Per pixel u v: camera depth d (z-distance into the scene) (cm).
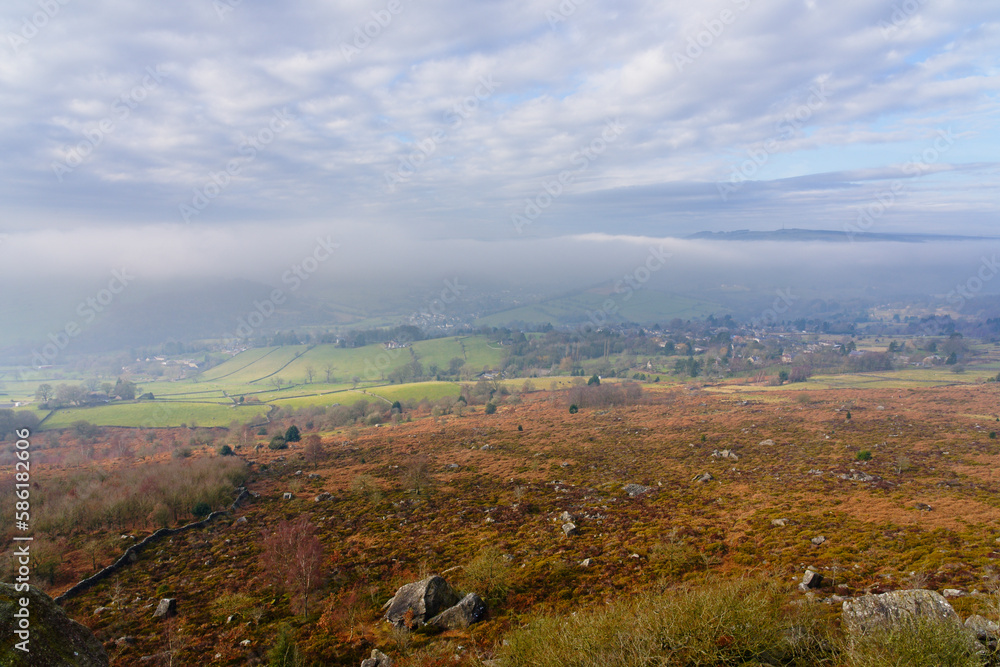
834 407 9894
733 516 3641
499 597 2477
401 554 3369
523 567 2894
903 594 1177
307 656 2003
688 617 1088
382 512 4544
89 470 6288
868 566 2316
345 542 3741
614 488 4791
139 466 6334
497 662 1325
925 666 854
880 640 958
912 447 5897
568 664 1107
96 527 4256
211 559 3509
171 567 3419
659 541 3095
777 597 1220
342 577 2994
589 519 3834
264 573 3105
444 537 3681
